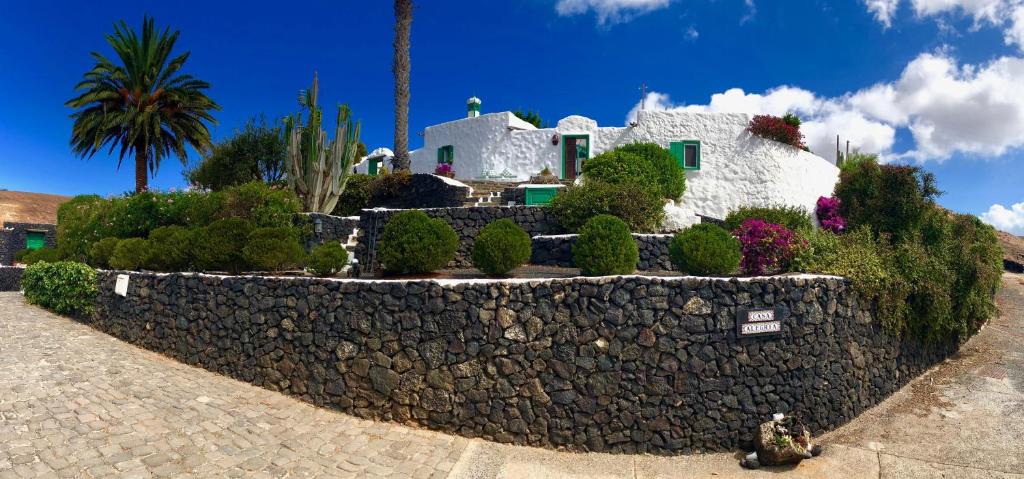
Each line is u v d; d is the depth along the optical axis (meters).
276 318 7.46
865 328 7.67
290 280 7.42
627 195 11.67
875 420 7.23
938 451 6.42
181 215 13.46
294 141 14.77
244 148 19.75
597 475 5.80
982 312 10.02
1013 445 6.47
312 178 14.75
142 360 8.19
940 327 8.91
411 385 6.48
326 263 8.67
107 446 5.11
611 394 6.28
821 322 7.05
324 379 6.94
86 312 10.29
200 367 8.15
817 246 8.61
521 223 11.52
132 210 13.59
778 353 6.71
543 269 9.84
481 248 8.21
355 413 6.68
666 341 6.40
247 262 8.97
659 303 6.44
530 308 6.36
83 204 16.36
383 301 6.69
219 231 9.12
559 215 11.48
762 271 8.39
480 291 6.39
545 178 17.30
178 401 6.54
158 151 21.23
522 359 6.31
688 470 6.02
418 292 6.55
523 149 19.48
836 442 6.67
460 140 20.97
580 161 18.69
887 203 12.33
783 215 14.05
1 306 11.19
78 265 10.71
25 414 5.57
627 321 6.38
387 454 5.80
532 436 6.24
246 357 7.68
